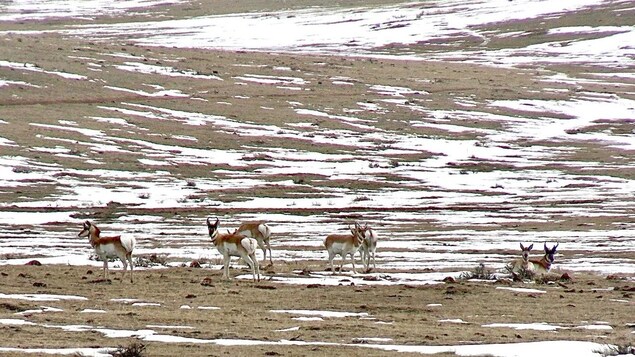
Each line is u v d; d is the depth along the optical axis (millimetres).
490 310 26422
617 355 18188
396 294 29578
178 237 52781
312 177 85062
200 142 97375
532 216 64500
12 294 28016
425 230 57094
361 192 79125
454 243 49906
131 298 27922
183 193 74500
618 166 95000
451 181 85562
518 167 94312
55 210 64188
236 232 39188
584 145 109375
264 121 110812
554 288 31531
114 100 113812
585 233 54312
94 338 20422
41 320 22859
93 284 31125
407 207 70188
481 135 112938
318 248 47188
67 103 108688
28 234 53062
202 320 23484
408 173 89125
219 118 110188
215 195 74250
